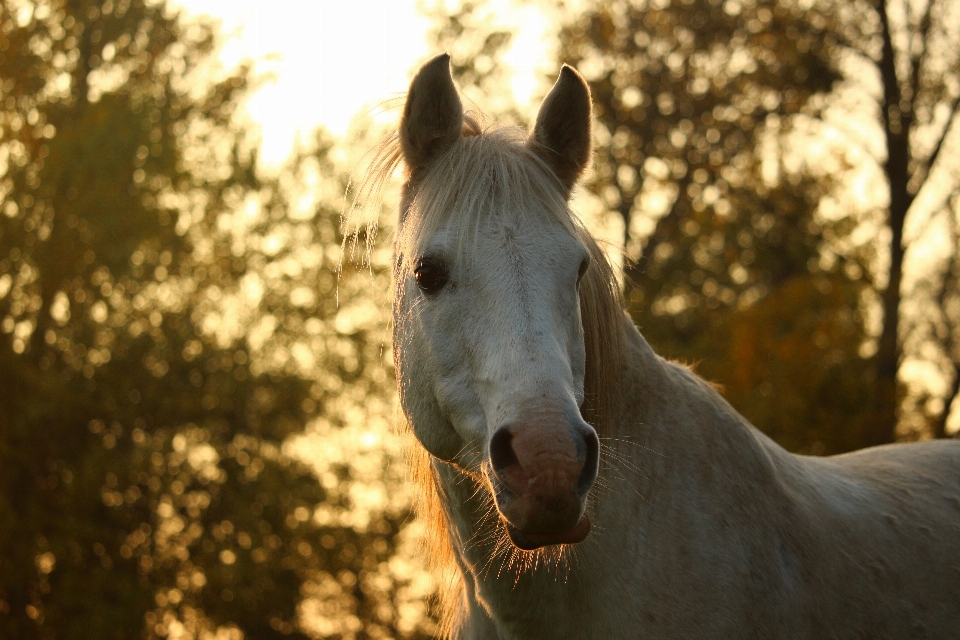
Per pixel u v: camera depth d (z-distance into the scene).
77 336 13.77
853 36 16.17
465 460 2.32
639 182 18.61
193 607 14.70
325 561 15.58
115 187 13.58
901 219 15.43
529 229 2.23
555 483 1.92
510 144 2.41
